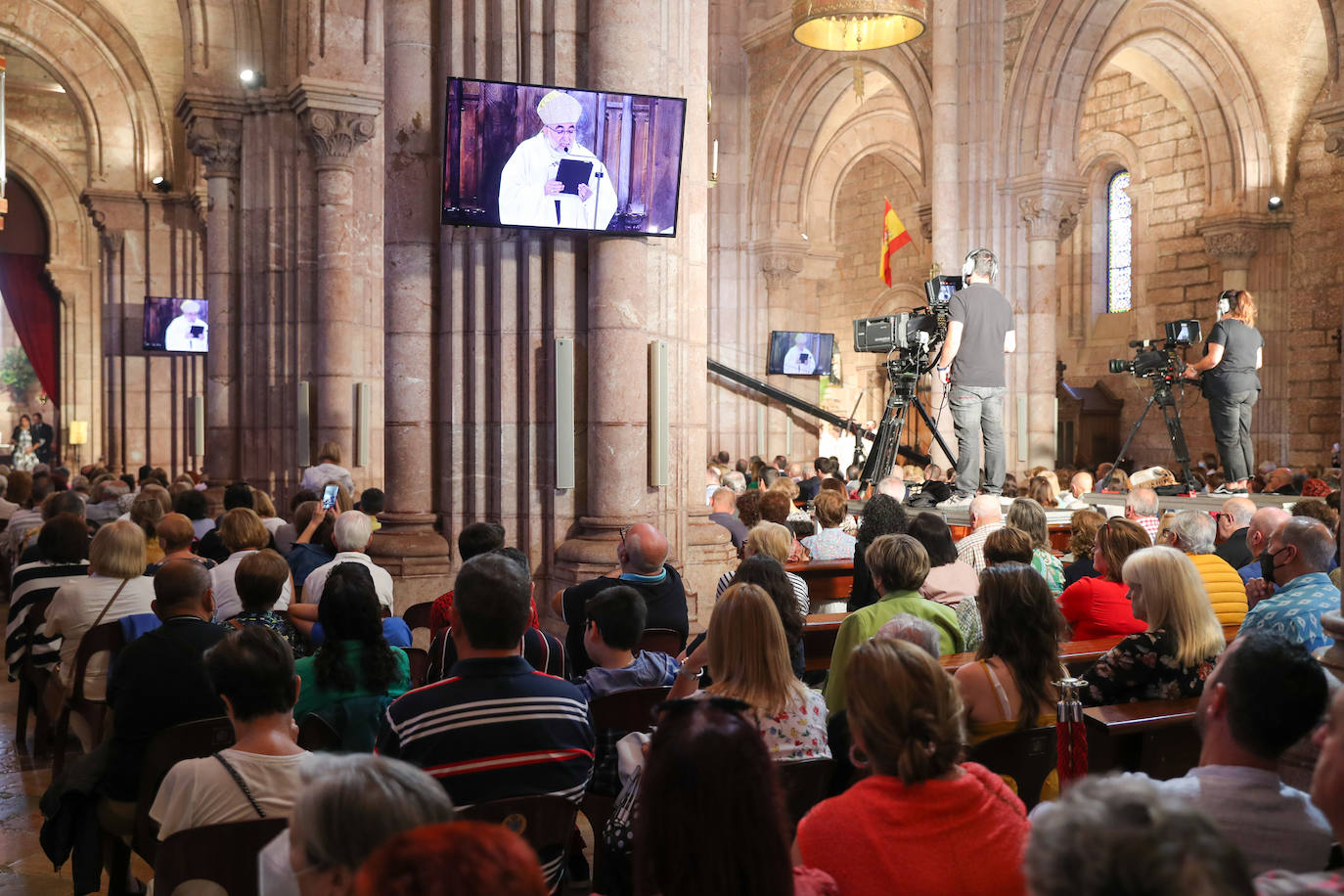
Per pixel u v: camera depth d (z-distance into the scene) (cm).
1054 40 1684
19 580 674
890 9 1370
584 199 739
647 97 738
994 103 1759
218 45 1471
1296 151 2086
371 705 396
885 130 2569
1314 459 2073
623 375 767
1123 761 383
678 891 171
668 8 802
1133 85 2392
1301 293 2097
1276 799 239
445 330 832
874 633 430
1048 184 1698
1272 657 239
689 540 838
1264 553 507
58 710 616
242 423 1511
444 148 716
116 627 560
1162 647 387
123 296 2270
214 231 1512
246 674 309
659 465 779
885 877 223
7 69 2825
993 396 897
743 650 347
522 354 809
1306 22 1978
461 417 828
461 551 568
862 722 238
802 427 2495
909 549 451
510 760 323
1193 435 2288
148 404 2297
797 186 2408
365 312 1438
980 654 370
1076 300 2558
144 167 2250
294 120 1480
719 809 169
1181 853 115
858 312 3186
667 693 421
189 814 302
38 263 3162
